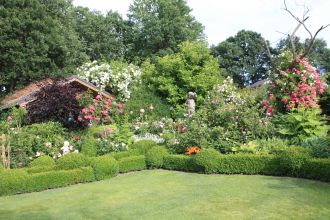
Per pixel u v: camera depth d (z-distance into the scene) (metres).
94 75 20.22
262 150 9.60
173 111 20.25
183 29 34.16
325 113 12.44
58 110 13.50
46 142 11.72
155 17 35.06
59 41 23.31
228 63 41.75
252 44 42.62
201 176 9.47
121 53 38.50
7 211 6.99
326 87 12.42
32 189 8.73
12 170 8.84
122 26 39.53
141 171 10.93
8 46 21.52
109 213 6.53
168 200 7.19
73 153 10.02
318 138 9.05
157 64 22.20
